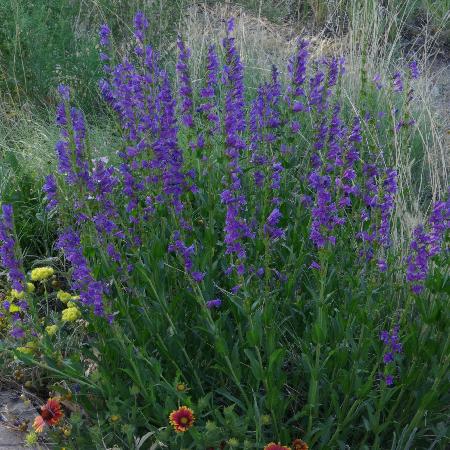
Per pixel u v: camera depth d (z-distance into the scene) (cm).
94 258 288
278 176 305
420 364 266
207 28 667
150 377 255
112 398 252
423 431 253
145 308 268
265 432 254
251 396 269
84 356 289
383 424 244
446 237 261
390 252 316
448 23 736
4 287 354
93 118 546
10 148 486
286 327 288
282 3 828
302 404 276
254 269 264
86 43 599
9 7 568
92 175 269
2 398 297
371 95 475
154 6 612
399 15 744
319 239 235
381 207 253
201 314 272
